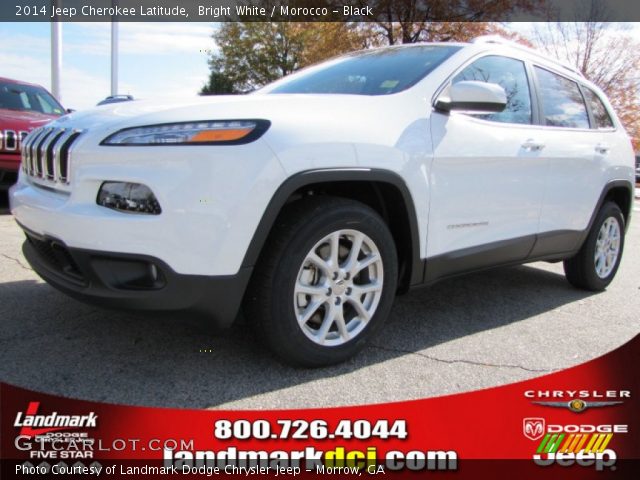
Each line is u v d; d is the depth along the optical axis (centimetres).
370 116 255
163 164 209
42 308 309
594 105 425
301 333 238
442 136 280
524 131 335
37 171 262
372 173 245
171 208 206
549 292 415
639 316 362
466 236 302
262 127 220
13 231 505
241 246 215
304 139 226
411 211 267
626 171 433
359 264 253
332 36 1418
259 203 216
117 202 214
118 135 219
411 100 276
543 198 350
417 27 1338
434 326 322
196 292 214
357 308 257
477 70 317
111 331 282
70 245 219
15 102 688
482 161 301
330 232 238
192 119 216
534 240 349
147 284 215
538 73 370
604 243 425
